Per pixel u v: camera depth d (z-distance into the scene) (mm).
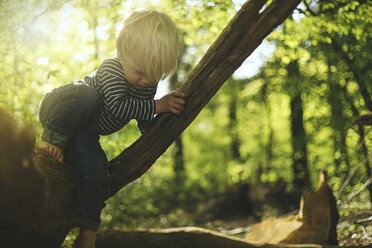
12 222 1795
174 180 14320
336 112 7914
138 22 2180
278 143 13500
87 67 4859
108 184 2496
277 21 2387
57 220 2098
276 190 9883
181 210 11055
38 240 2045
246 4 2373
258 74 11984
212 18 5145
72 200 2182
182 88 2453
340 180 6332
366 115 3223
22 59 4391
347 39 6000
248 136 15758
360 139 6496
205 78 2426
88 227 2188
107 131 2346
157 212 10305
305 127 9883
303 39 5883
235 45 2418
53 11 4453
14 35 4426
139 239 4184
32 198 1807
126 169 2506
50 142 2133
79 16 4762
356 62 6023
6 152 1639
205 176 18172
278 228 4965
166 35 2195
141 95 2367
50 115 2168
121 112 2217
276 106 13164
